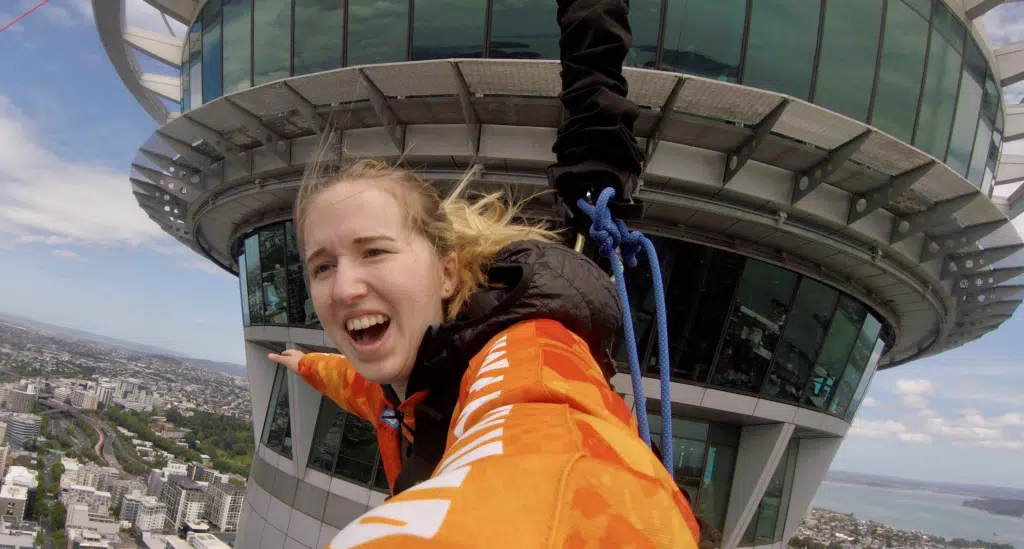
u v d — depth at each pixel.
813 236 13.38
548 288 1.05
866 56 12.59
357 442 16.84
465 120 12.09
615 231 1.66
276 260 18.06
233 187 16.48
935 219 12.64
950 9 13.84
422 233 1.17
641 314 13.73
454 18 12.39
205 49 16.84
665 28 11.85
